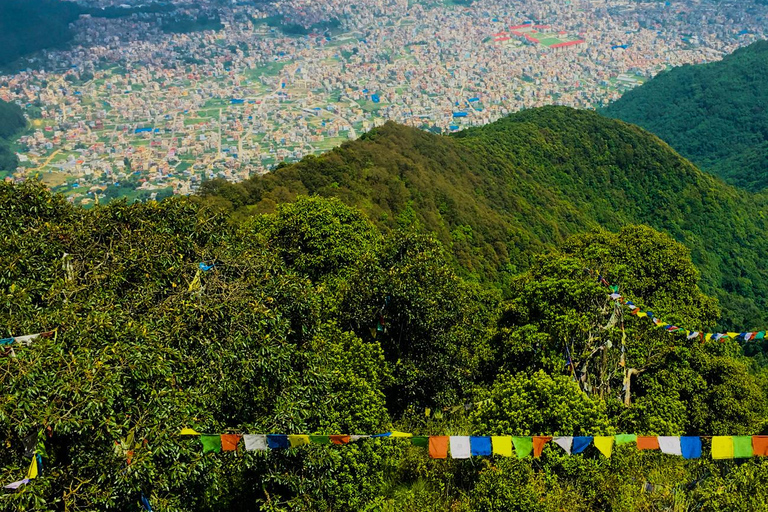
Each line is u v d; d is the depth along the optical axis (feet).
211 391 43.73
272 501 45.70
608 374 68.44
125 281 50.75
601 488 46.93
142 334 41.50
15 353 37.83
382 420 52.16
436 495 48.78
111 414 36.42
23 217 57.47
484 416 53.88
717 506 44.78
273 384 47.62
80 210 61.46
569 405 50.55
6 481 32.91
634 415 64.54
